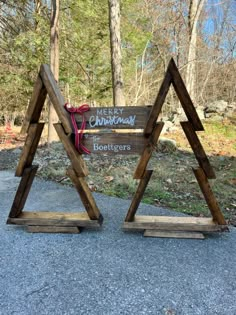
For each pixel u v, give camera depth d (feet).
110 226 9.00
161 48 41.22
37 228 8.64
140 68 41.34
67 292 5.94
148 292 5.90
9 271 6.68
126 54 31.76
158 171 14.48
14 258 7.24
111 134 8.18
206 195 7.93
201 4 30.94
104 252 7.45
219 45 44.83
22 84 28.50
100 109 8.16
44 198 11.71
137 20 32.96
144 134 7.89
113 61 22.67
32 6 30.42
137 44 31.40
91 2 25.55
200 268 6.69
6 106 36.58
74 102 35.68
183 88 7.37
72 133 8.27
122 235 8.39
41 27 25.48
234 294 5.80
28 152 8.43
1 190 13.05
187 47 34.22
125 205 10.77
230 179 13.37
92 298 5.75
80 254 7.38
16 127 37.24
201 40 43.14
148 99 40.78
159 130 7.79
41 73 7.98
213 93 45.06
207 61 40.81
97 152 8.32
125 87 37.47
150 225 8.25
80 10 25.63
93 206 8.54
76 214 8.95
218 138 21.71
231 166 15.64
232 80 44.83
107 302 5.64
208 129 23.82
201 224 8.08
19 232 8.71
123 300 5.68
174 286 6.07
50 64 21.34
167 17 38.70
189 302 5.59
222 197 11.26
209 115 27.37
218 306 5.48
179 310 5.39
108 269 6.71
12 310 5.45
